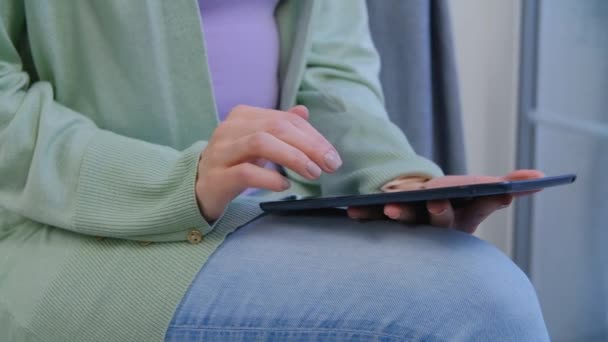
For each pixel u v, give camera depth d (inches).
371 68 34.1
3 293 21.5
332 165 19.4
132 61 25.2
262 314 18.3
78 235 22.3
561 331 53.7
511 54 52.1
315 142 19.6
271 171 19.3
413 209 21.1
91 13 25.3
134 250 21.0
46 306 20.6
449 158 43.3
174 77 25.8
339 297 17.9
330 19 34.8
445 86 42.6
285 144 19.2
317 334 17.6
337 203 20.1
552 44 51.5
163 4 25.2
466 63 51.9
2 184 22.8
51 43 25.2
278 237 20.7
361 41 34.5
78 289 20.6
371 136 27.8
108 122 26.0
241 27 29.5
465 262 18.1
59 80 25.7
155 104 25.5
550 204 53.7
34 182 21.6
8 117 22.7
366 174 25.8
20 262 22.2
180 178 20.7
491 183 17.3
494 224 55.4
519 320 17.3
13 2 25.3
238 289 19.0
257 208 23.0
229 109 29.4
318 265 18.9
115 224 20.9
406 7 40.4
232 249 20.4
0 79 23.7
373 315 17.3
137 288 20.0
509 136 53.3
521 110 52.9
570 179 20.2
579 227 51.6
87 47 25.5
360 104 29.8
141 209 20.9
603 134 48.6
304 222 21.9
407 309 17.1
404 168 25.5
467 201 22.8
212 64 28.8
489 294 17.2
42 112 23.0
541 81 52.3
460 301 17.0
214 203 20.2
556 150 52.4
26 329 20.6
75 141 22.3
